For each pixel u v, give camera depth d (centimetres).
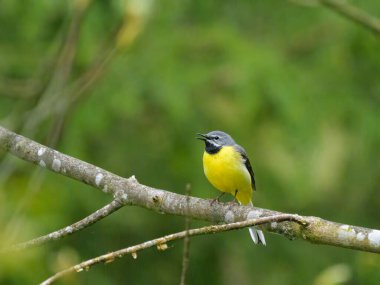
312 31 1702
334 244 690
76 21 1155
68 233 722
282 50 1680
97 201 1478
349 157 1581
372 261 1115
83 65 1434
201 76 1531
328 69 1633
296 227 702
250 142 1527
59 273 653
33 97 1317
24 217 826
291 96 1523
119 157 1567
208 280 1658
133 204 757
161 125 1574
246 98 1506
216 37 1596
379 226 1672
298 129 1518
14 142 791
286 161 1520
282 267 1645
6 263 650
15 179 949
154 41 1580
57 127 1147
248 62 1541
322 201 1659
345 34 1631
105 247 1577
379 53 1605
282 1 1766
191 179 1527
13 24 1602
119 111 1494
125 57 1534
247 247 1639
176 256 1642
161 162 1560
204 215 754
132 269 1631
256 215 736
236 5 1772
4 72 1558
